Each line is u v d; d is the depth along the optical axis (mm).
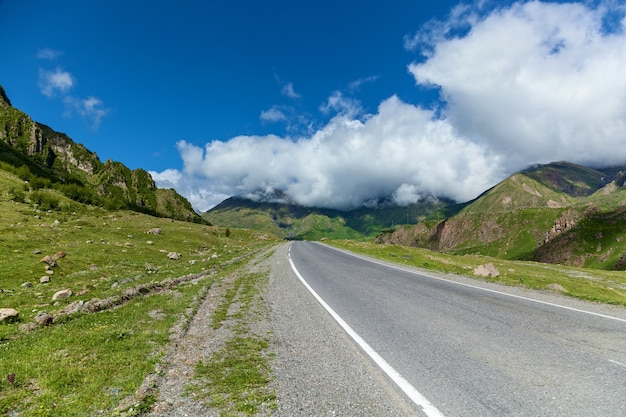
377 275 21141
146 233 53469
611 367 6266
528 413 4664
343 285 17172
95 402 5344
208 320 10375
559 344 7586
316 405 5035
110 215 70375
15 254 26156
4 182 75312
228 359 7020
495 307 11523
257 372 6324
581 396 5148
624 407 4805
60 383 6008
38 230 37656
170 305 12273
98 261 28750
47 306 13570
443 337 8219
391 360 6773
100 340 8328
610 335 8250
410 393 5324
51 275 22375
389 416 4664
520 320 9742
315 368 6473
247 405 5070
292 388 5629
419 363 6578
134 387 5785
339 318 10383
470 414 4660
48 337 8656
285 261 32125
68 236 38719
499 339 7980
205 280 18906
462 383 5656
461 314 10547
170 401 5285
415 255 45688
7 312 10953
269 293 15117
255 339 8398
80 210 66938
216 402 5211
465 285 16766
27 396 5617
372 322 9812
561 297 13430
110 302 13039
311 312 11352
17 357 7340
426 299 13078
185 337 8625
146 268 27703
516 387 5473
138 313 11156
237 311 11609
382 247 62750
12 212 47500
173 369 6531
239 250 48938
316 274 21984
